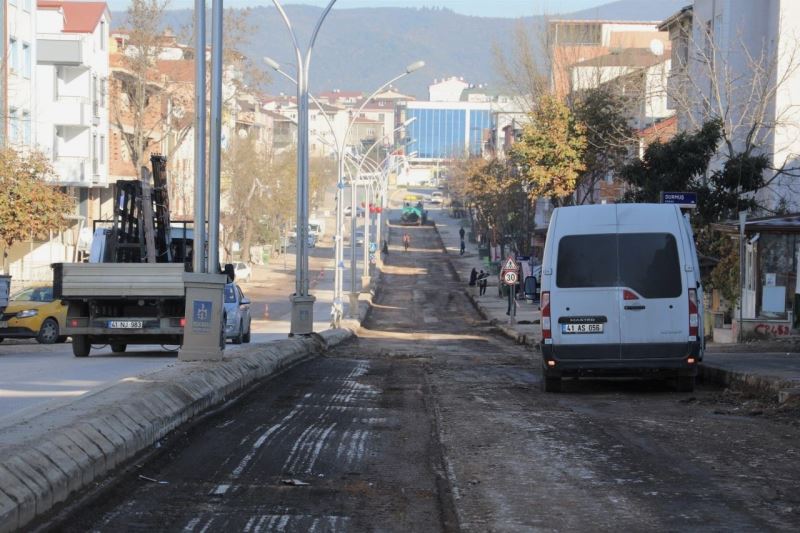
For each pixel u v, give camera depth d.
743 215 33.59
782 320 34.72
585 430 14.02
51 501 8.59
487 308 80.56
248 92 86.12
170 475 10.30
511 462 11.52
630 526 8.62
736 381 20.52
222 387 16.83
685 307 18.84
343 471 10.81
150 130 85.81
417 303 91.06
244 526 8.43
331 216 183.00
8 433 9.87
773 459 11.75
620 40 93.06
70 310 26.98
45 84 74.19
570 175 58.03
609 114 57.84
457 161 169.00
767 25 49.53
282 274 113.19
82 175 75.44
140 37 80.44
